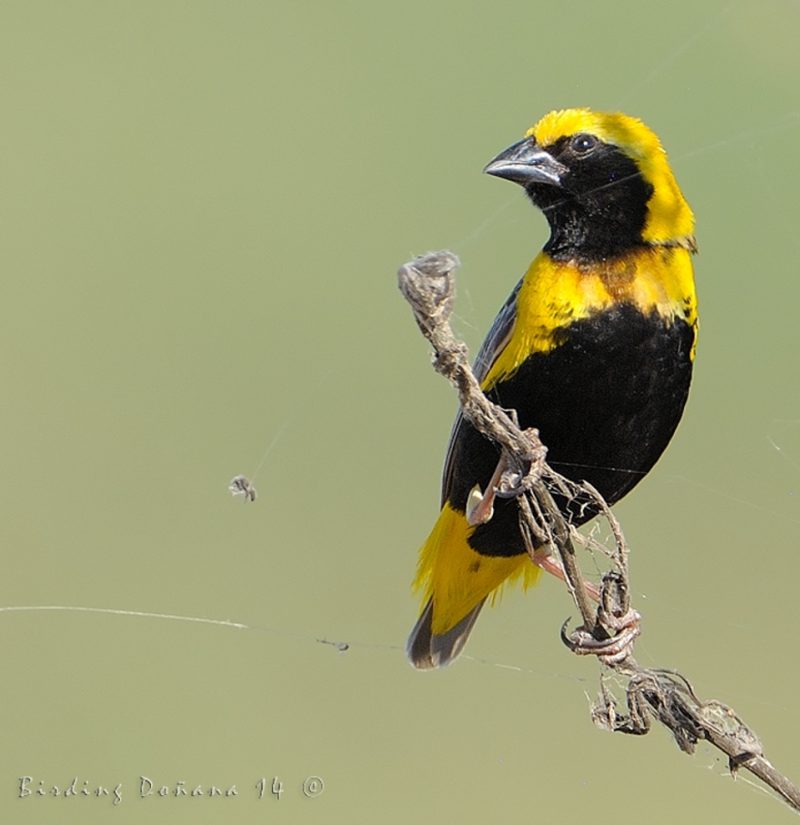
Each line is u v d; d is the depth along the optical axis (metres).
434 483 13.34
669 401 8.91
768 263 12.79
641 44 13.89
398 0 15.53
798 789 7.75
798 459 12.66
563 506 9.14
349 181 14.91
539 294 8.76
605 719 7.95
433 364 6.89
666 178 8.91
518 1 14.80
